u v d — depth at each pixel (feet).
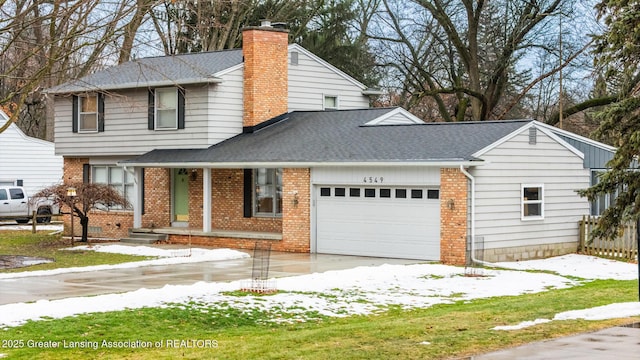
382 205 92.43
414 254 89.97
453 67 160.35
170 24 152.87
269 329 51.37
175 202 116.67
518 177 91.50
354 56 159.12
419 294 65.41
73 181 123.65
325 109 120.47
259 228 109.81
